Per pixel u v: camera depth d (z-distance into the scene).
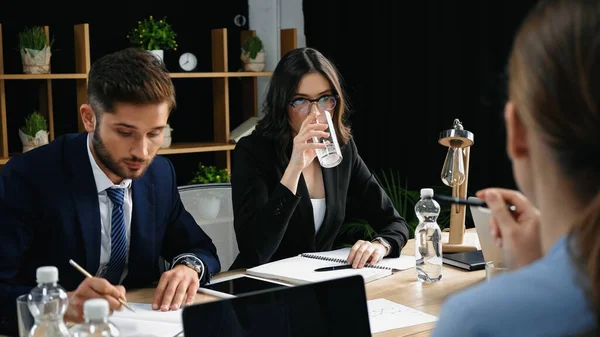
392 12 4.16
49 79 3.91
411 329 1.62
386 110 4.29
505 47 3.62
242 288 1.92
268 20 4.77
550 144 0.64
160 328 1.58
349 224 3.87
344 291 1.35
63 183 1.92
